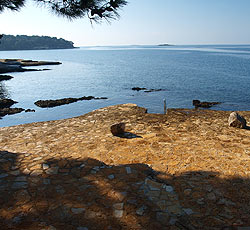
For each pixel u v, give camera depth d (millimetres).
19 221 3514
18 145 7262
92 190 4395
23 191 4301
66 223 3504
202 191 4410
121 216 3693
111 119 10180
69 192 4312
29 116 18531
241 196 4223
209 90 31719
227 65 72812
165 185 4621
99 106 22438
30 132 8664
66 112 19922
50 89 34219
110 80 43562
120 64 85875
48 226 3418
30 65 74938
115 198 4160
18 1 5938
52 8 5684
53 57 142375
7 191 4289
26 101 25375
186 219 3658
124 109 12086
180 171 5242
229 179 4801
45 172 5043
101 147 6859
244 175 4934
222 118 9812
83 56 157875
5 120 17312
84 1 5246
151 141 7211
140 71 59688
